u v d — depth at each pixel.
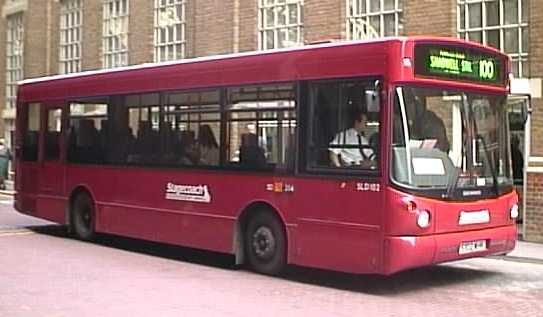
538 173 13.53
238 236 10.93
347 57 9.45
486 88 10.01
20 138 15.73
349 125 9.41
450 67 9.52
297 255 10.02
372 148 9.14
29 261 11.59
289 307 8.50
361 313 8.25
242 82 10.84
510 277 10.73
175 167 11.95
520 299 9.20
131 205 12.83
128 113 12.95
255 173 10.61
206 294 9.18
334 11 17.77
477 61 9.89
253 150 10.66
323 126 9.73
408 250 8.88
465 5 15.11
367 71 9.22
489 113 10.08
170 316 7.95
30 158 15.41
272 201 10.34
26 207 15.52
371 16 17.03
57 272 10.62
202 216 11.45
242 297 9.03
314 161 9.82
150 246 13.55
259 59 10.62
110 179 13.30
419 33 15.83
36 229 15.98
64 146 14.46
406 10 16.09
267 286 9.78
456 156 9.54
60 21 28.16
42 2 29.02
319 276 10.59
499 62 10.25
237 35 20.47
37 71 29.27
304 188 9.91
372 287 9.84
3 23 31.53
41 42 29.11
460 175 9.51
